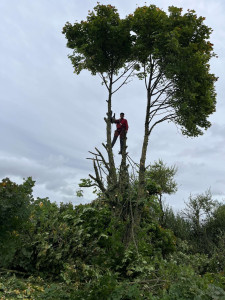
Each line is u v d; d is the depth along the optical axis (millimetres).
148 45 11977
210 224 16516
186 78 11391
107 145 11148
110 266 7668
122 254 7836
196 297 5094
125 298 5586
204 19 11891
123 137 11531
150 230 11250
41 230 8008
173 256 10922
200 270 10781
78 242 7988
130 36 12148
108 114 11695
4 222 6730
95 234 8883
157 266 8539
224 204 17250
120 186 9961
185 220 17047
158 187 10609
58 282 7262
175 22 11875
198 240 16031
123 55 12406
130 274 7348
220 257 11883
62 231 8008
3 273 6918
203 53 12016
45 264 7402
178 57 11195
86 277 7102
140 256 8047
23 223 7324
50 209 9586
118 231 8969
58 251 7590
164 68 11523
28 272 7336
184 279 5465
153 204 10234
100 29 11969
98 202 10219
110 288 5250
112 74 12297
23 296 5605
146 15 11570
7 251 6820
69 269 7000
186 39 11836
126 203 9961
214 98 12461
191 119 11547
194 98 11258
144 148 11164
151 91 11867
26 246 7402
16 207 6742
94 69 12656
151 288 6406
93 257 7910
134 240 8680
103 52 12375
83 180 9977
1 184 6812
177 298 5219
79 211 9695
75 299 5352
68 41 12805
